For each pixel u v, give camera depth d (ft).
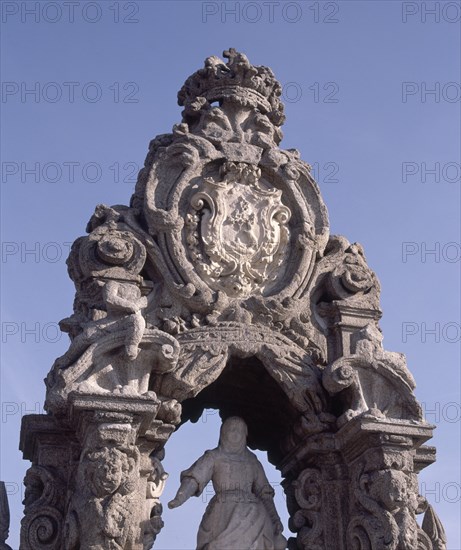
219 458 40.34
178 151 43.42
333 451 40.78
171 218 42.04
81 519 36.11
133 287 40.68
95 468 36.24
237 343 40.70
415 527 38.11
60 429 39.50
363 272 43.70
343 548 39.63
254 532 39.14
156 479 39.22
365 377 40.93
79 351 38.34
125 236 41.81
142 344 38.52
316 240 43.47
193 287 41.32
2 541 38.24
